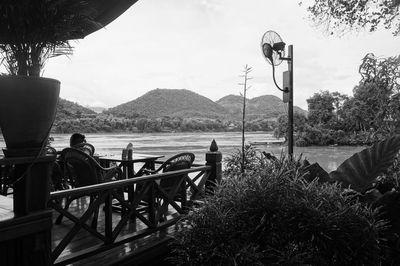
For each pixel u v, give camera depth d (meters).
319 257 1.67
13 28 1.50
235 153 4.45
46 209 1.67
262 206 1.81
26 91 1.51
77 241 2.68
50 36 1.59
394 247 2.03
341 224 1.73
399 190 2.43
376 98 3.17
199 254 1.76
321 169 2.51
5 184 3.63
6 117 1.51
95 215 2.88
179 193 3.64
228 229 1.76
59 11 1.56
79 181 3.11
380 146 2.54
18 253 1.60
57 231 2.91
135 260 2.43
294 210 1.77
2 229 1.50
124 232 2.87
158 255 2.62
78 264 2.24
